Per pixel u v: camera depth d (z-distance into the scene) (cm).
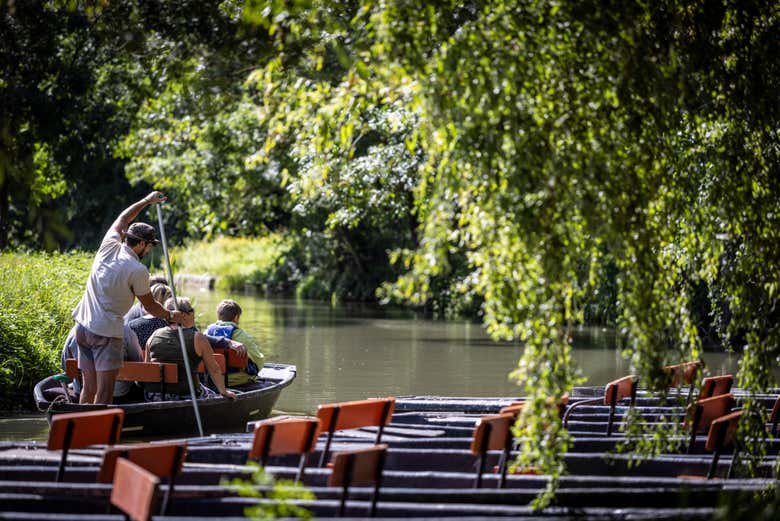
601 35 980
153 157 4825
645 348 991
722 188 1159
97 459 1061
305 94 1136
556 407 955
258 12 1261
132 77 3381
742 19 1198
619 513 901
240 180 4584
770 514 880
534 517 898
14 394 1981
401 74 952
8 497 912
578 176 934
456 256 4762
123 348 1623
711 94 1180
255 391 1739
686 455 1193
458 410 1681
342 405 1098
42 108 2138
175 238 6688
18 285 2417
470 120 921
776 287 1164
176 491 907
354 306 5338
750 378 1152
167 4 2152
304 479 1030
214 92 2247
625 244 970
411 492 946
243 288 6750
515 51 944
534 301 937
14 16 2008
